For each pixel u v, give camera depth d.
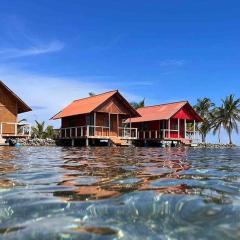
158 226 3.07
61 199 4.14
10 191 4.71
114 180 5.91
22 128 30.58
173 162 10.72
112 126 36.88
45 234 2.88
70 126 38.12
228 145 49.78
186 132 42.69
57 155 14.63
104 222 3.20
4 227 3.07
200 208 3.65
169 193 4.51
